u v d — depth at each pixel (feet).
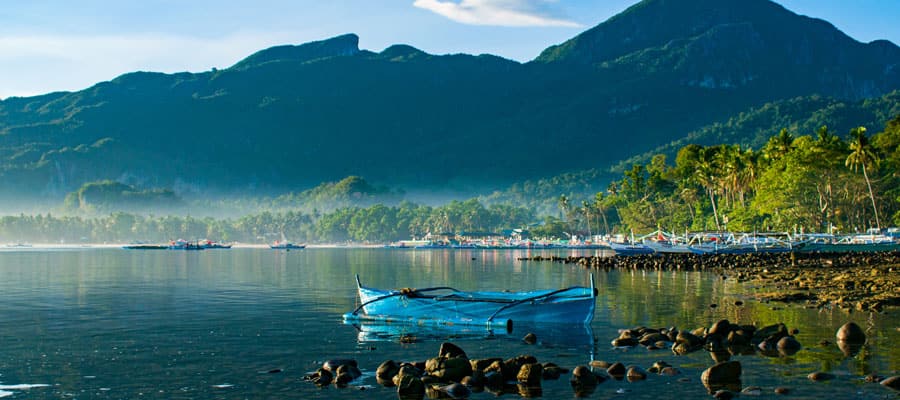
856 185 467.11
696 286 213.25
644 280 244.63
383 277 295.28
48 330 131.64
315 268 382.42
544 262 451.94
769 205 471.21
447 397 82.84
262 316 150.00
